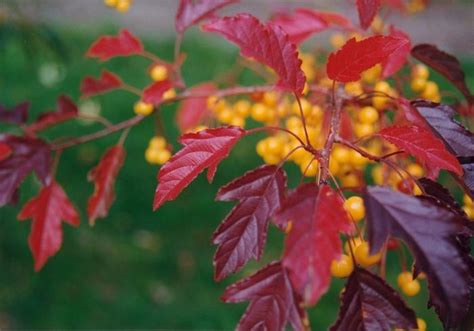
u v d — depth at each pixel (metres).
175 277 1.59
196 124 0.85
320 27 0.67
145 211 1.78
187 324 1.47
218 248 0.49
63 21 2.77
